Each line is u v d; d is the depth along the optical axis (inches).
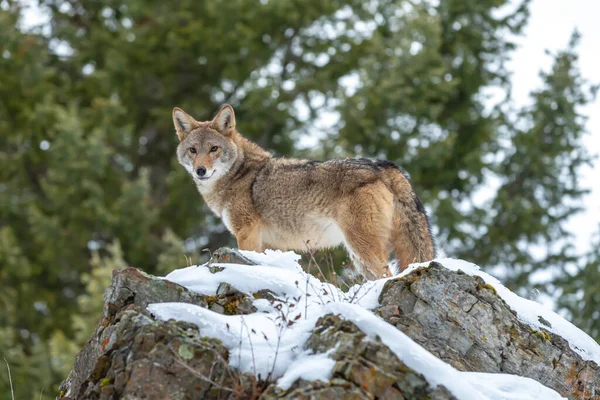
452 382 442.9
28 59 1961.1
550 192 1951.3
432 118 1867.6
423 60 1850.4
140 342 476.1
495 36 2143.2
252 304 522.9
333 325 466.3
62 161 1814.7
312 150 1770.4
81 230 1834.4
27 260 1836.9
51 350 1441.9
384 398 432.8
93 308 1402.6
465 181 1966.0
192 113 2058.3
